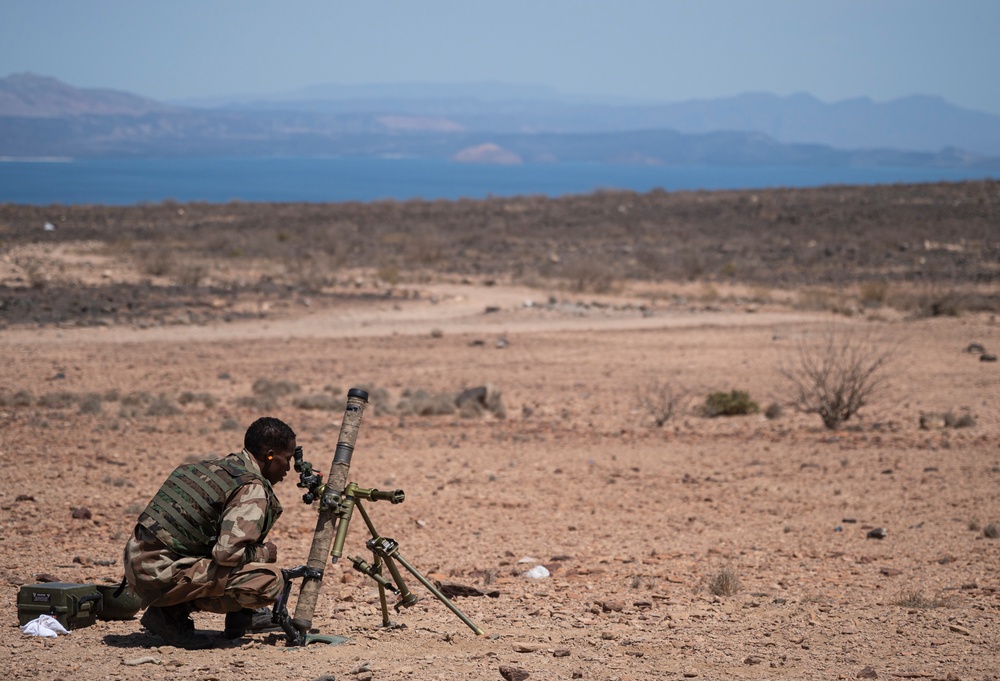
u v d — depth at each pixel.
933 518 26.77
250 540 12.69
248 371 57.56
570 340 72.62
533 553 22.52
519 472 33.09
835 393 45.25
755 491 30.38
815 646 14.13
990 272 117.81
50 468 31.16
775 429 43.41
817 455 36.81
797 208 187.75
